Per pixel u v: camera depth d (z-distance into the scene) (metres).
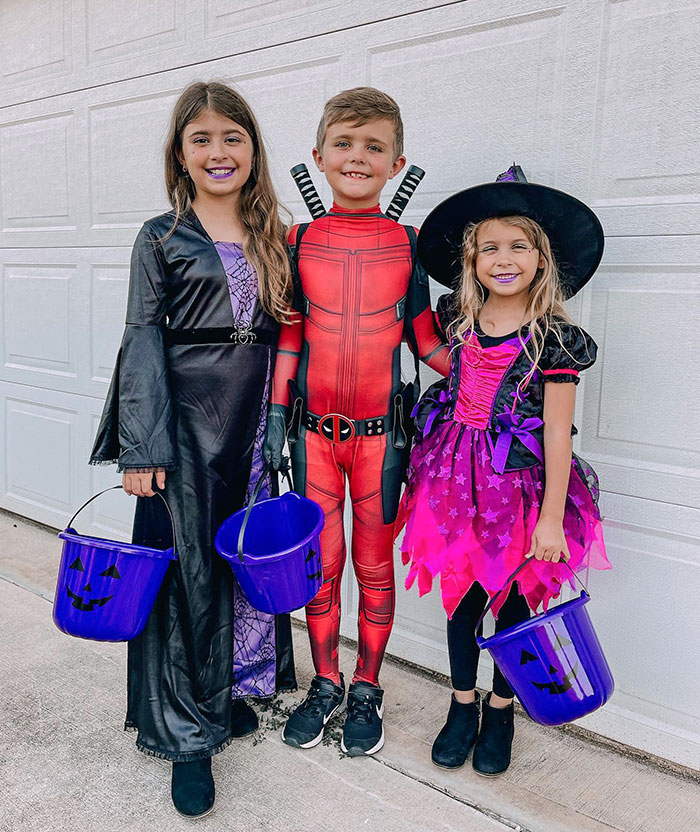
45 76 3.03
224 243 1.62
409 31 2.04
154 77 2.66
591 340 1.57
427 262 1.77
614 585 1.88
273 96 2.36
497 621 1.77
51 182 3.08
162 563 1.57
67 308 3.09
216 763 1.79
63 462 3.23
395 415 1.73
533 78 1.86
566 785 1.73
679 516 1.77
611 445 1.86
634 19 1.70
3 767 1.77
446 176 2.04
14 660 2.25
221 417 1.63
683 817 1.64
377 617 1.84
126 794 1.68
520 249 1.55
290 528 1.80
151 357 1.58
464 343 1.65
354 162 1.60
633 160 1.75
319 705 1.87
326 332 1.68
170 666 1.64
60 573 1.57
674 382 1.75
